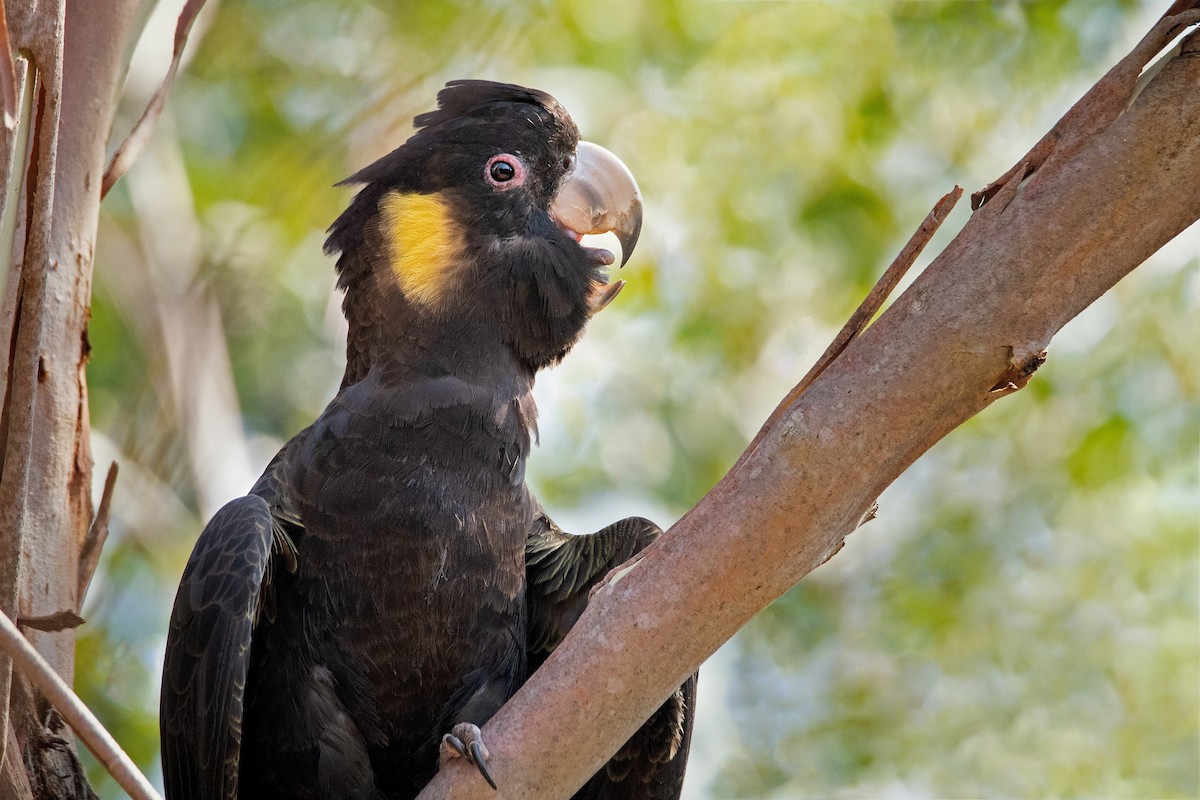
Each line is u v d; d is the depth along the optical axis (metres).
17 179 4.30
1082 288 4.21
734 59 12.88
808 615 13.61
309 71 13.73
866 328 5.06
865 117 12.80
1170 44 4.39
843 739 13.05
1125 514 13.21
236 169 13.57
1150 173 4.13
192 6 6.36
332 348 13.38
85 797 5.33
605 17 13.06
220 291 13.02
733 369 13.21
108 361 12.21
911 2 12.92
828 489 4.30
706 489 12.87
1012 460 13.48
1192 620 13.00
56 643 5.47
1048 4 12.71
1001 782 12.77
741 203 12.89
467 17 13.21
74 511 5.71
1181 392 12.80
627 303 12.73
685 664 4.48
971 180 13.16
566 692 4.48
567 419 12.88
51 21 4.27
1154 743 12.70
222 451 11.44
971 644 13.15
